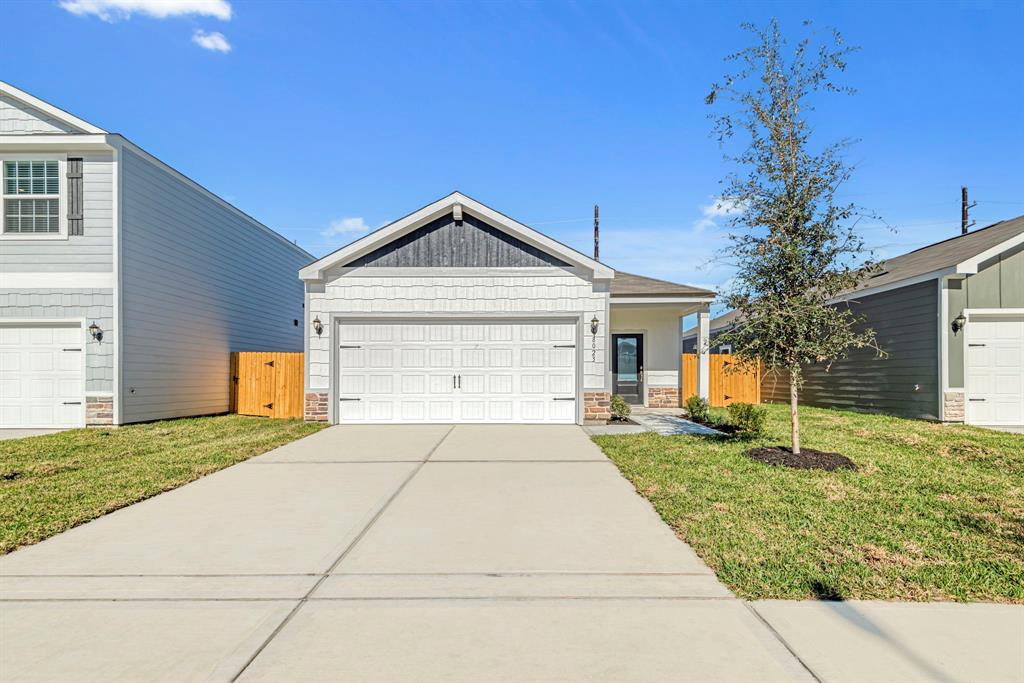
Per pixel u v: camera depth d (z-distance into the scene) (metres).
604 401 11.73
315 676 2.74
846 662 2.86
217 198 15.43
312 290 11.84
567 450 8.73
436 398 11.75
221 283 15.76
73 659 2.89
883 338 13.78
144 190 12.38
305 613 3.39
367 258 11.86
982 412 11.78
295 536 4.77
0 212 11.52
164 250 13.10
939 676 2.74
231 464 7.77
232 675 2.75
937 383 11.92
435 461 7.92
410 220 11.70
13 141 11.23
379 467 7.54
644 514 5.38
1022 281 11.96
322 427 11.33
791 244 7.39
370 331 11.83
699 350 14.29
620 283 15.66
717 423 11.81
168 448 8.99
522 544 4.56
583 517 5.29
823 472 6.97
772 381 18.52
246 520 5.22
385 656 2.92
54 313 11.50
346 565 4.13
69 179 11.55
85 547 4.50
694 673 2.76
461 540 4.66
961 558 4.20
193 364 14.34
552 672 2.77
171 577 3.92
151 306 12.63
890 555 4.25
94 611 3.42
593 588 3.74
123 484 6.50
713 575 3.95
